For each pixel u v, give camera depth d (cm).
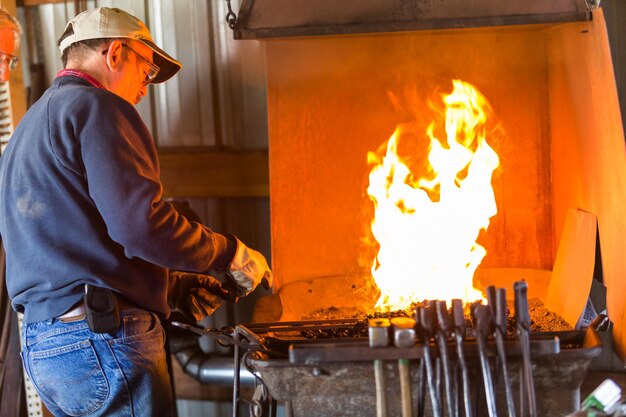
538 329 176
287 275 242
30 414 270
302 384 149
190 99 280
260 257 186
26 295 169
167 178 283
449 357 145
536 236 239
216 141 281
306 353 143
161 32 279
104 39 173
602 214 184
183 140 283
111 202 155
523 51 233
